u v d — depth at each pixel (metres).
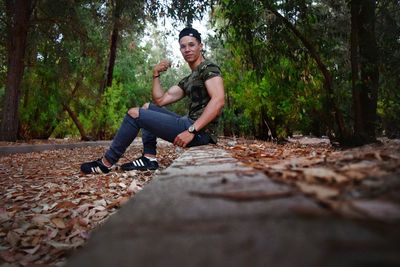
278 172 1.25
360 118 7.49
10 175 5.20
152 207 0.83
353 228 0.59
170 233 0.62
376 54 7.67
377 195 0.82
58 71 16.03
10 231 2.32
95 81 19.53
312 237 0.56
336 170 1.19
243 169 1.50
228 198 0.89
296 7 7.78
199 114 4.25
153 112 4.25
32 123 18.08
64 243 2.15
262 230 0.60
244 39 9.36
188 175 1.38
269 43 8.93
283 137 12.26
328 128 8.82
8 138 13.24
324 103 8.39
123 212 0.80
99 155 9.14
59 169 5.66
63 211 2.82
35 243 2.18
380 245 0.51
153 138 4.59
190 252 0.53
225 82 13.11
